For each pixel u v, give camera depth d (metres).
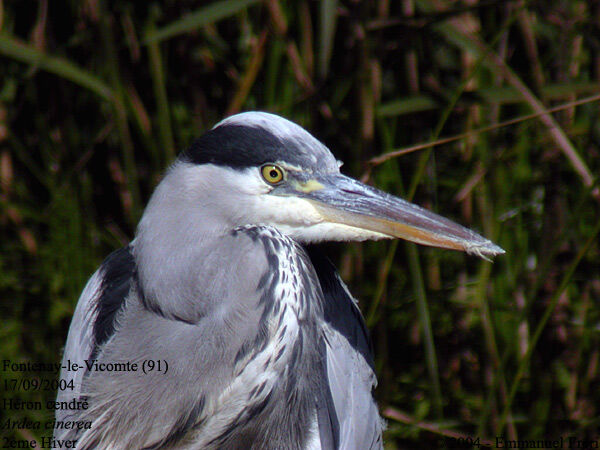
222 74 6.86
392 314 6.52
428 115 6.64
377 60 6.21
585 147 6.34
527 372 6.30
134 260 4.29
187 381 3.99
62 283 6.68
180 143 6.80
